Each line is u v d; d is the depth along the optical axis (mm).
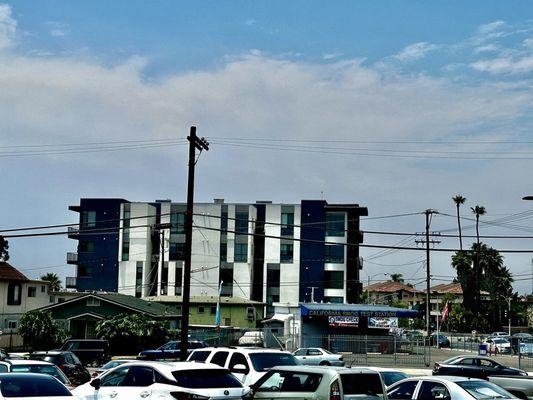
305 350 43906
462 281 110188
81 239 101188
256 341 56375
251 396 15867
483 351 61344
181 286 98125
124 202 101250
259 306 88750
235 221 98688
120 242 99938
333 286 97750
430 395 16547
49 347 54906
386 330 63844
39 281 69000
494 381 25250
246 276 97500
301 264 98688
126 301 63125
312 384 15906
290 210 99562
